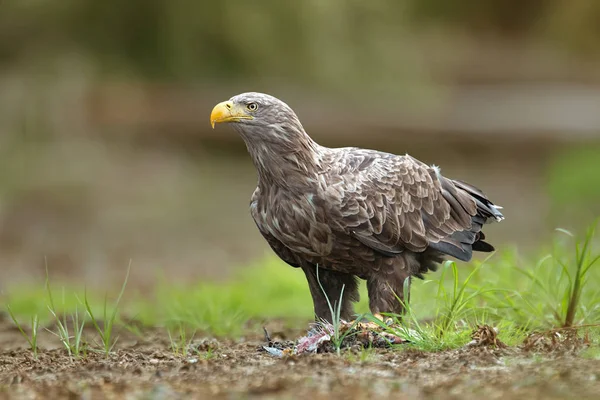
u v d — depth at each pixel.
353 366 5.60
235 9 23.27
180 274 14.34
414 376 5.27
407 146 26.47
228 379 5.34
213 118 7.04
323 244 7.18
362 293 9.80
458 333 6.43
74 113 23.47
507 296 7.45
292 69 24.09
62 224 18.11
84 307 9.59
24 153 21.69
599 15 41.94
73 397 4.93
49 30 23.48
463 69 41.16
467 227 7.77
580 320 7.25
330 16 23.81
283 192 7.09
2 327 9.30
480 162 26.05
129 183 21.45
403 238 7.34
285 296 11.09
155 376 5.58
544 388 4.78
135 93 25.47
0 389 5.24
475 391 4.78
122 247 16.59
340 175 7.15
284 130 6.99
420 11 45.38
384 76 25.14
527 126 28.06
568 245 12.05
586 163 20.62
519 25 54.97
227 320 8.98
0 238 17.06
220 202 20.78
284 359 5.91
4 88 23.12
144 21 23.62
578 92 36.25
